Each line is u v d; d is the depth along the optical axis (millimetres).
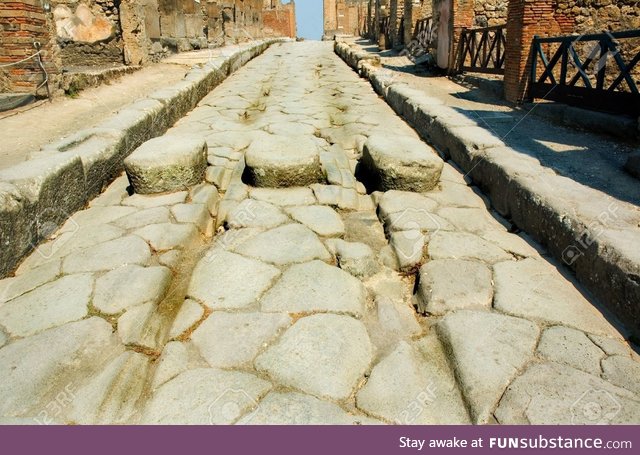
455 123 4723
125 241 2791
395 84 7180
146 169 3500
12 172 2893
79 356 1878
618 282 2127
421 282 2498
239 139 5152
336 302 2285
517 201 3133
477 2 9633
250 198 3465
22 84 6230
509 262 2676
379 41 15477
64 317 2086
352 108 6793
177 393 1729
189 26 16344
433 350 2051
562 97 5453
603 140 4367
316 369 1855
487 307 2270
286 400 1708
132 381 1812
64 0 10438
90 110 6469
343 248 2783
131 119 4695
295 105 7000
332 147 4922
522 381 1790
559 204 2719
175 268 2654
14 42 6035
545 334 2059
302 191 3613
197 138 4051
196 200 3479
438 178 3756
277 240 2854
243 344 1993
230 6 20844
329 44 22078
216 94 8375
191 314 2205
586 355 1927
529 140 4430
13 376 1746
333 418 1642
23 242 2684
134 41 10844
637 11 6602
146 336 2049
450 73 9156
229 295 2330
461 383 1817
